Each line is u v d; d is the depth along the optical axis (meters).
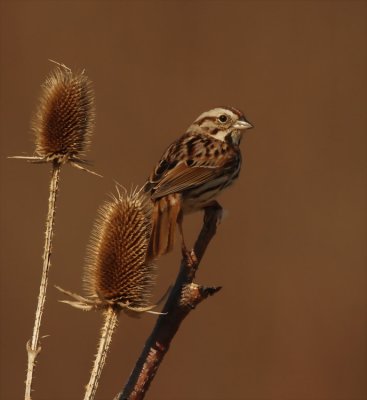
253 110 19.75
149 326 15.98
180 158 9.62
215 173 9.64
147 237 7.05
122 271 6.79
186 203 9.45
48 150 7.45
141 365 6.77
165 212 8.96
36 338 6.78
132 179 18.25
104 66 19.62
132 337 15.84
